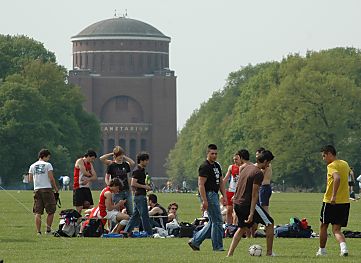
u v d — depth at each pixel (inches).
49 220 3661.4
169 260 2723.9
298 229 3560.5
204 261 2696.9
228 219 3708.2
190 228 3585.1
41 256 2871.6
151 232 3590.1
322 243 2896.2
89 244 3270.2
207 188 2972.4
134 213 3577.8
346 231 3572.8
